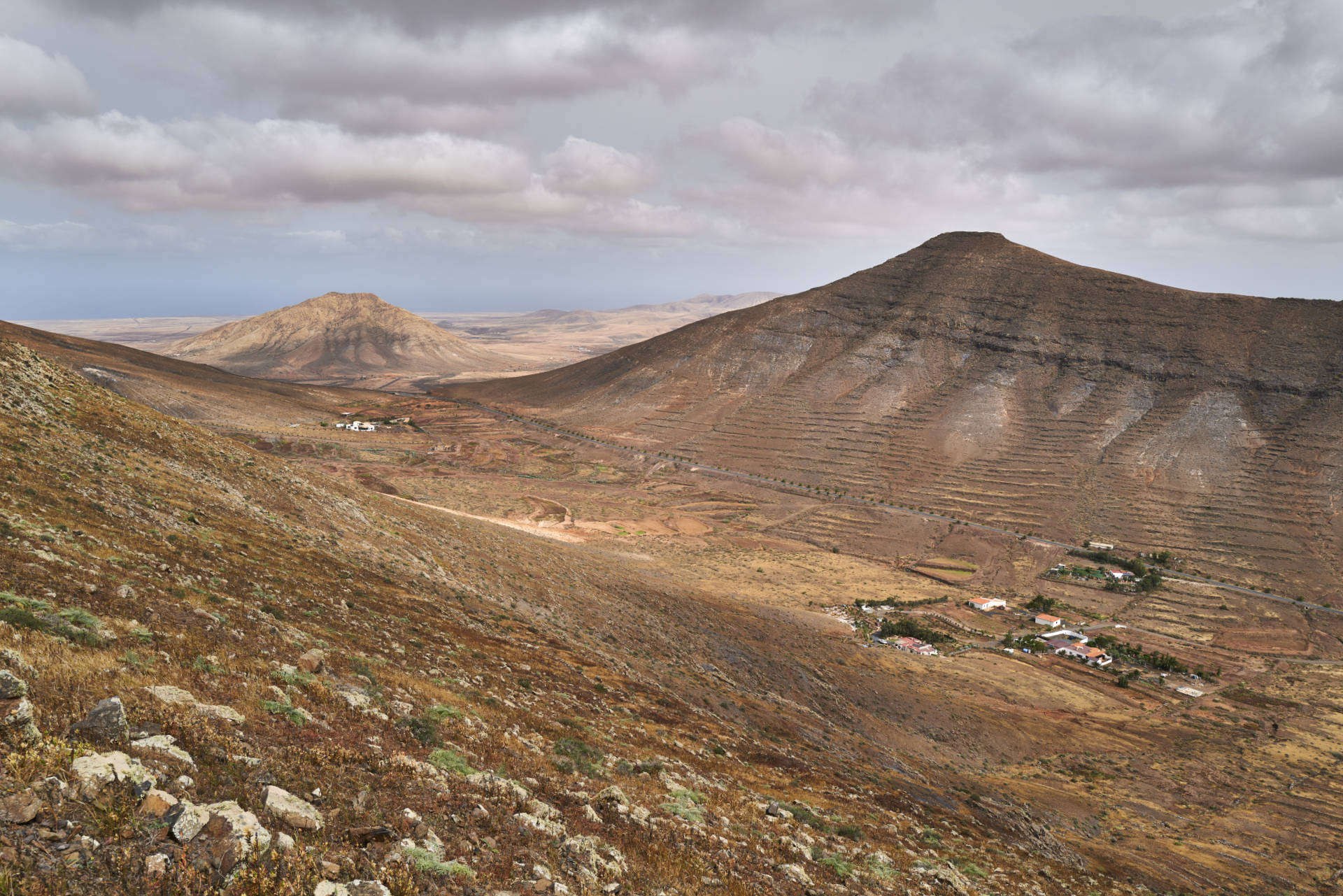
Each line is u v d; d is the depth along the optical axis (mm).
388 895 8555
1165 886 43688
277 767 11047
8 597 14508
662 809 17953
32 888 6598
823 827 23406
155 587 21188
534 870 10953
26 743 8633
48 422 41906
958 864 24844
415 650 28641
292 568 35500
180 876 7648
